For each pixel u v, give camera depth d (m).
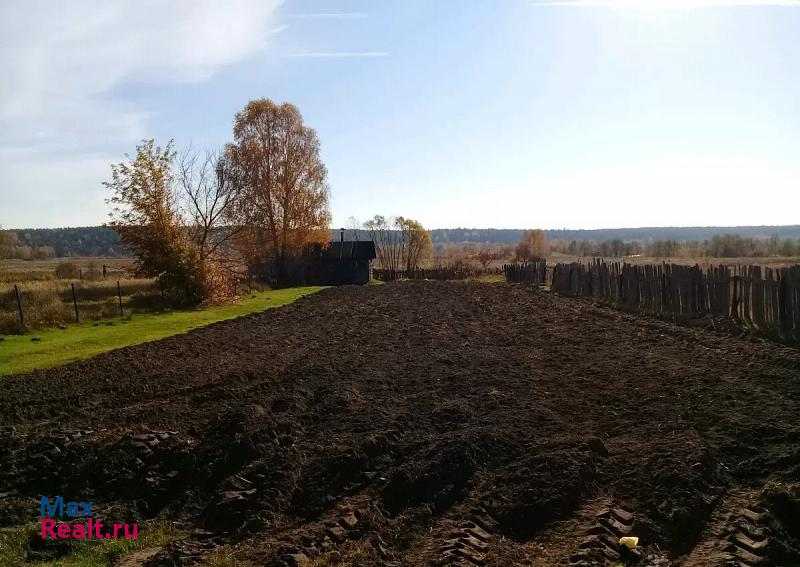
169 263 29.50
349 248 56.09
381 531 6.41
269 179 48.56
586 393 10.66
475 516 6.54
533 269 41.03
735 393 9.89
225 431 9.20
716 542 5.82
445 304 28.61
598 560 5.50
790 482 6.73
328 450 8.45
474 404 10.23
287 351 16.17
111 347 17.44
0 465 8.56
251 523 6.81
